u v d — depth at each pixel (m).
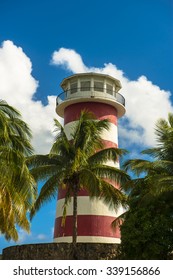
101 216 34.56
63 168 27.20
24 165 19.12
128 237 24.44
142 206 25.30
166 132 25.08
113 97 40.00
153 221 24.08
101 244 28.36
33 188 20.12
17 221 22.56
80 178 26.73
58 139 27.14
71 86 40.59
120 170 26.91
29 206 21.06
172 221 24.11
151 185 24.62
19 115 19.94
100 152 27.72
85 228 34.03
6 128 18.61
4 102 19.75
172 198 24.95
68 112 39.69
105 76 39.81
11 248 30.42
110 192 27.03
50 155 26.16
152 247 23.53
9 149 19.02
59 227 35.34
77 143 27.47
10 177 19.17
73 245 26.36
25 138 20.83
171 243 23.64
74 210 26.95
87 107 38.81
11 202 19.31
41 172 26.17
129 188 27.22
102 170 26.98
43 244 28.72
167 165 23.78
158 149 25.25
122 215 28.80
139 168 25.94
